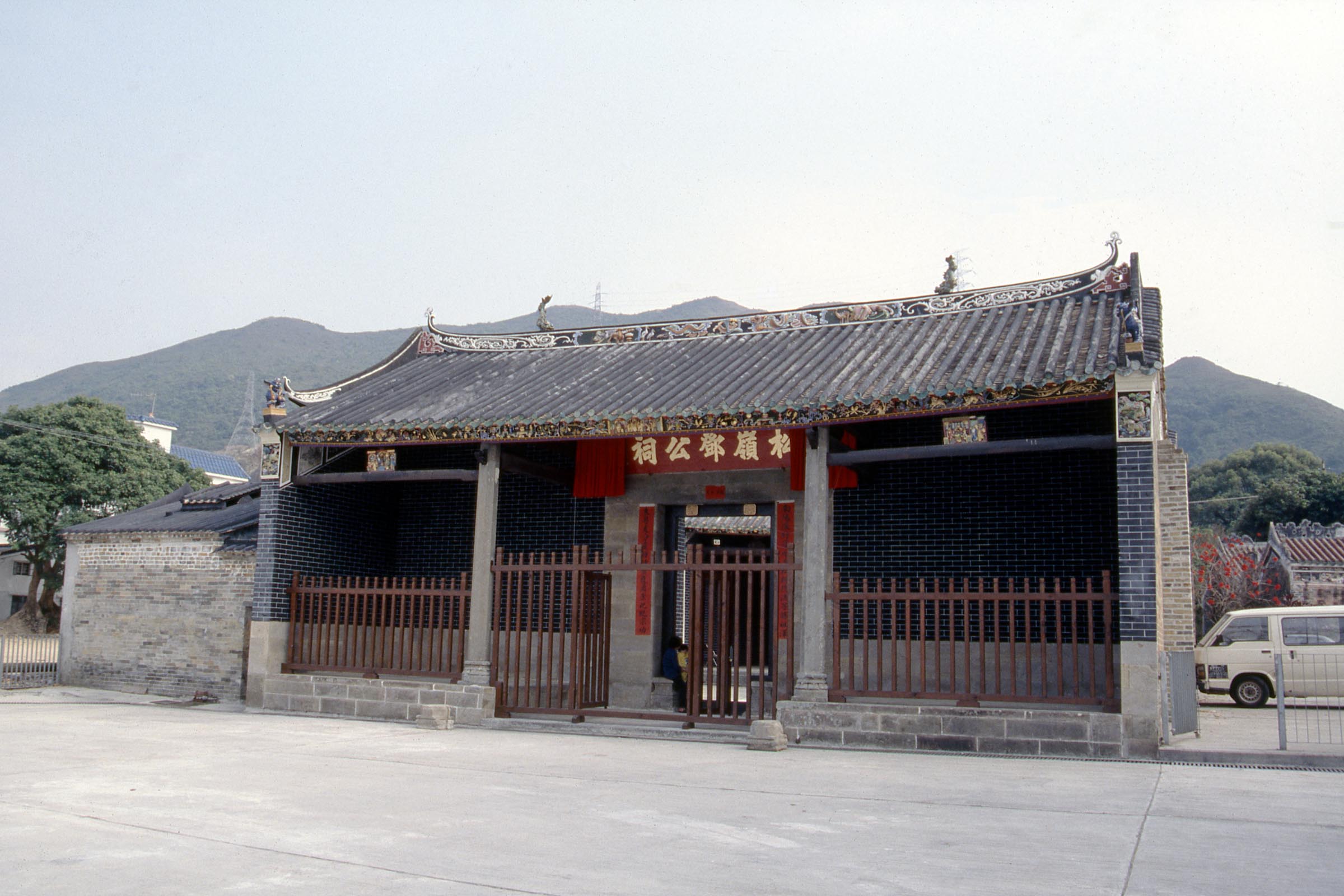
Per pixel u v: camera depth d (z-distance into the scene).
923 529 15.35
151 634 19.66
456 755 11.59
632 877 6.10
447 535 18.42
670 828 7.59
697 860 6.56
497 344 19.39
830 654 15.67
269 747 11.97
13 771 9.76
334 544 17.47
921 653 13.04
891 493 15.61
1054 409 14.94
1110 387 12.14
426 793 8.98
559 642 17.38
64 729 13.34
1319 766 10.89
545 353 18.75
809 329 17.06
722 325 17.70
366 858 6.47
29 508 38.47
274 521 16.44
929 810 8.43
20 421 40.44
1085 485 14.64
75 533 20.59
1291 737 13.22
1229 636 19.78
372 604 16.22
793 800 8.85
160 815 7.72
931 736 12.40
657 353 17.44
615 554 17.20
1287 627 19.45
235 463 63.28
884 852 6.83
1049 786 9.73
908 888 5.89
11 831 7.12
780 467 16.36
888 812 8.31
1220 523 60.03
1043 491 14.84
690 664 13.95
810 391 13.71
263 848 6.72
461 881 5.97
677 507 17.22
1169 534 16.98
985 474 15.17
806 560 13.50
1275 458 61.44
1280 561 34.62
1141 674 11.62
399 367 19.42
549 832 7.38
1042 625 12.25
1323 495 49.19
